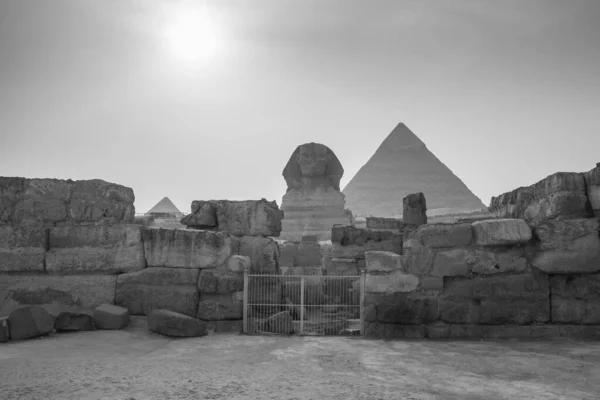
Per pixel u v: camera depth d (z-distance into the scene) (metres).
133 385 7.49
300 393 7.10
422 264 12.44
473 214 47.97
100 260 14.01
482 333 12.02
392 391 7.27
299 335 12.74
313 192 57.28
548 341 11.42
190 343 11.45
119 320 12.88
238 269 13.70
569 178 12.95
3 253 14.09
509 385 7.69
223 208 16.41
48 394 6.98
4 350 10.16
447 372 8.54
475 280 12.25
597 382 7.88
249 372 8.46
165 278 13.74
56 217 14.48
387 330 12.33
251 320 13.36
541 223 12.20
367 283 12.64
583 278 12.01
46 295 13.95
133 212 15.26
